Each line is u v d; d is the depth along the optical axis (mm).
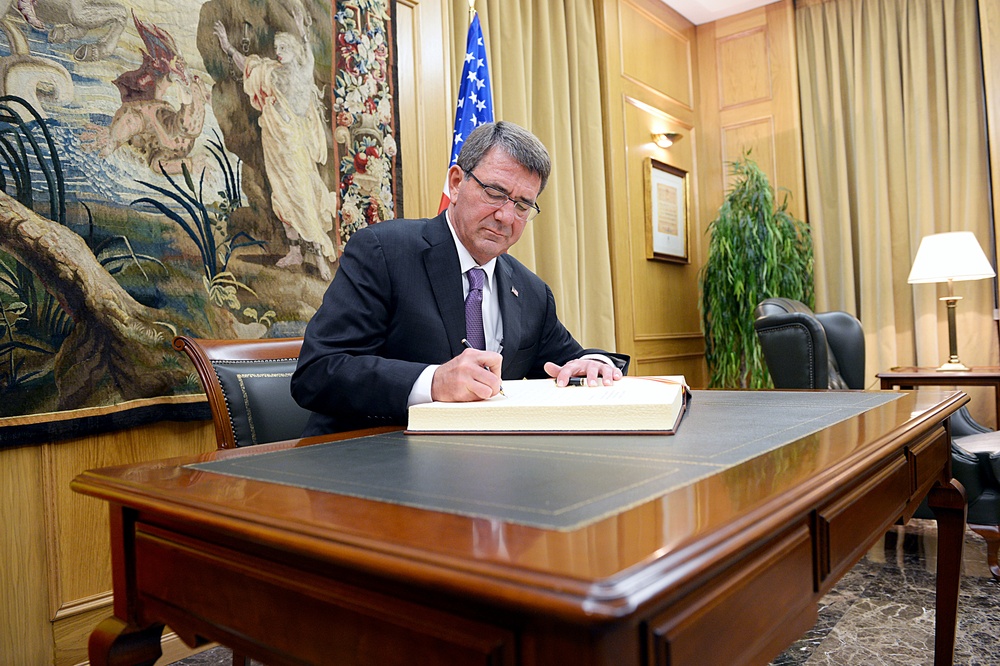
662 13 5168
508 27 3719
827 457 752
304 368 1419
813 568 695
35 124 1810
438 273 1685
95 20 1935
